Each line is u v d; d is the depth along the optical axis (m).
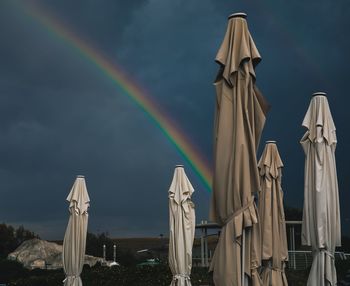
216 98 6.93
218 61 6.81
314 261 8.36
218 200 6.54
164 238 75.94
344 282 25.80
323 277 8.14
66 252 15.17
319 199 8.40
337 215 8.46
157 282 21.05
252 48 6.78
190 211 13.81
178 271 13.32
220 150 6.62
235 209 6.34
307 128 9.02
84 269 24.69
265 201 12.35
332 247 8.32
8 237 78.19
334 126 8.97
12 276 41.16
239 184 6.37
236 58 6.75
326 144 8.73
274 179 12.60
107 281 21.92
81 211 15.41
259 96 6.84
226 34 6.95
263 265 12.05
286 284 12.11
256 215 6.32
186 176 14.11
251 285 6.39
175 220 13.64
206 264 37.91
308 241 8.45
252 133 6.59
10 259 49.91
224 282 6.27
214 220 6.67
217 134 6.71
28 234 79.94
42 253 61.19
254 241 6.44
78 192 15.58
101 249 70.38
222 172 6.55
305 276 24.33
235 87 6.70
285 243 12.38
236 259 6.24
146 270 21.73
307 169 8.78
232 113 6.69
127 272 21.98
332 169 8.65
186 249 13.42
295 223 36.16
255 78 6.75
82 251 15.23
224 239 6.38
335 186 8.57
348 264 28.86
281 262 12.07
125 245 78.56
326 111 8.97
